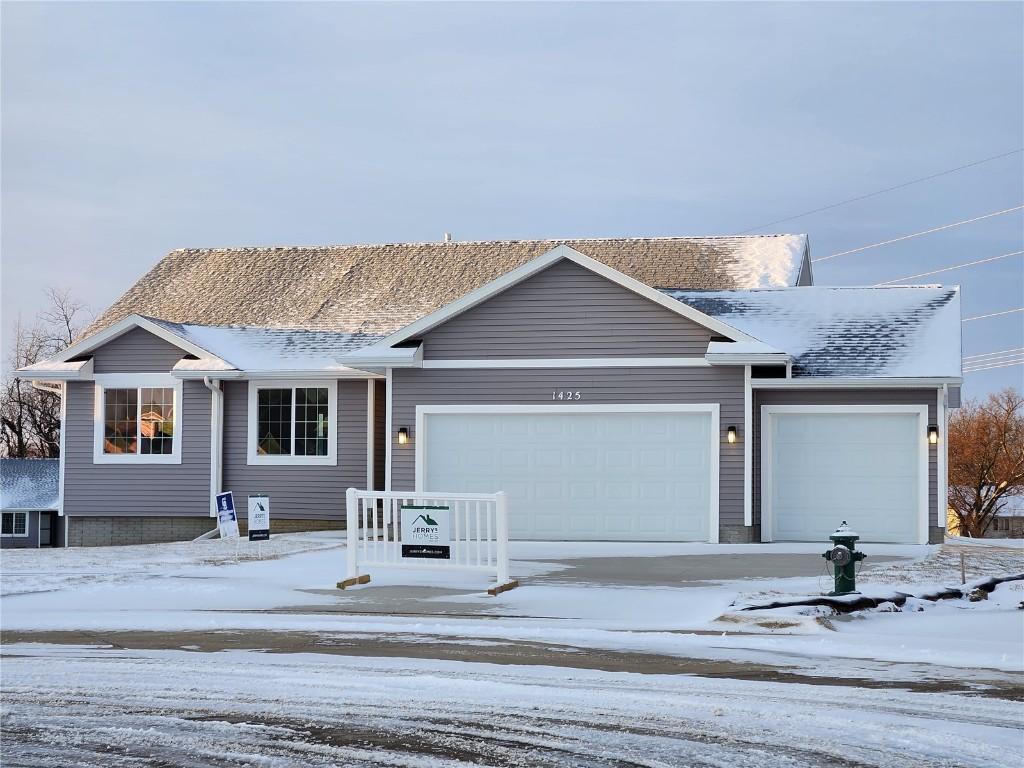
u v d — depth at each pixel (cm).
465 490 2342
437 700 898
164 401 2670
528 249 3247
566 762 732
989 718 826
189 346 2631
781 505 2277
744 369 2242
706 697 900
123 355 2684
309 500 2627
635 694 912
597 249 3256
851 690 920
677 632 1205
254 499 2127
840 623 1239
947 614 1314
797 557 1933
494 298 2342
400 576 1667
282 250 3403
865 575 1619
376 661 1057
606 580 1622
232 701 902
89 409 2694
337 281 3203
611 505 2289
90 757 757
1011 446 5184
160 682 972
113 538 2678
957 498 5344
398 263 3253
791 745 759
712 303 2570
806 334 2398
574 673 996
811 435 2270
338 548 2116
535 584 1582
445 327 2361
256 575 1691
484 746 769
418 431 2361
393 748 768
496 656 1079
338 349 2706
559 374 2312
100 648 1134
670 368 2273
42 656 1092
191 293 3259
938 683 947
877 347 2322
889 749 748
